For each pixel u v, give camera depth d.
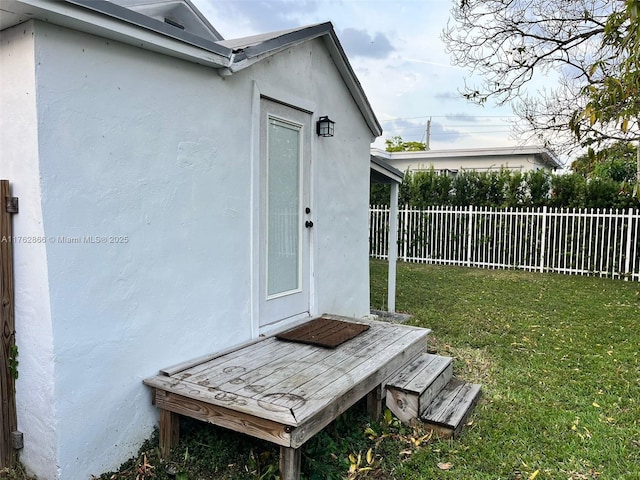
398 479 2.75
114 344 2.74
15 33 2.36
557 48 7.50
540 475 2.74
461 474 2.77
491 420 3.46
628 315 6.66
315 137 4.88
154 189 2.98
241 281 3.79
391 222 6.95
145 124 2.90
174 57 3.08
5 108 2.46
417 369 3.78
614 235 10.06
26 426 2.58
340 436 3.19
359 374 3.07
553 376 4.35
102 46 2.62
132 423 2.85
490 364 4.68
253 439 2.99
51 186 2.39
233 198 3.67
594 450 3.01
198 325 3.36
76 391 2.53
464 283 9.38
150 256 2.96
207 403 2.61
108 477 2.66
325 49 4.92
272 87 4.11
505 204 11.67
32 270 2.45
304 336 3.98
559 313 6.79
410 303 7.53
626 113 3.21
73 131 2.48
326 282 5.22
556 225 10.89
